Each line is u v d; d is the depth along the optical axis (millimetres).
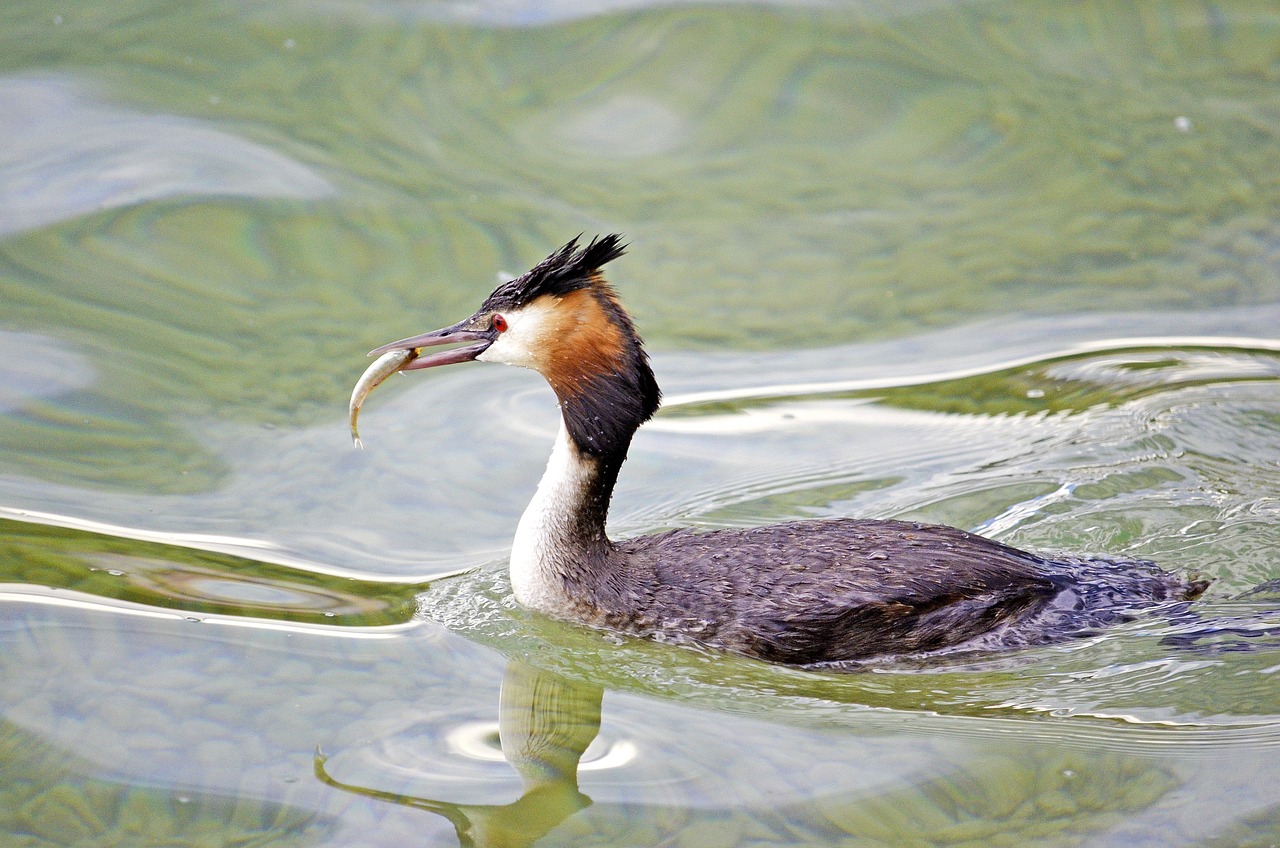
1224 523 12758
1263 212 18750
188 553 12516
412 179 18984
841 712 10586
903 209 19031
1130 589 11664
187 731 10156
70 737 10031
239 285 16984
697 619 11305
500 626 11656
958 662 11102
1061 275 17734
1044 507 13141
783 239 18453
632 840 9125
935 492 13516
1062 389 15320
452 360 11773
